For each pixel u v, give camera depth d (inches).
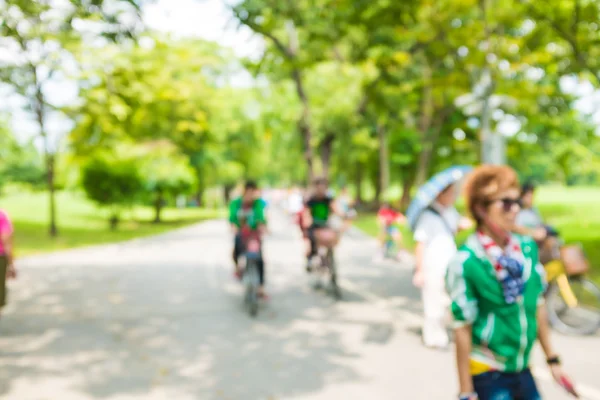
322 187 365.1
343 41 540.4
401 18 435.8
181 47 537.6
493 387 96.7
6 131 792.9
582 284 255.0
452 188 227.5
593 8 351.9
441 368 212.5
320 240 351.3
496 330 96.0
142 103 528.4
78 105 554.9
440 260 232.5
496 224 96.3
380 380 200.4
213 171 1596.9
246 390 192.5
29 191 1824.6
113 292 381.4
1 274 232.5
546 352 104.8
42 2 319.6
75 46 453.7
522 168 1032.2
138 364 222.4
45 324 289.7
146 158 1085.8
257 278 313.9
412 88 596.4
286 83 836.0
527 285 96.0
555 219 1035.3
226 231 1035.3
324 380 201.3
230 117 1145.4
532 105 576.4
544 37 414.3
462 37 433.7
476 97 501.0
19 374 210.8
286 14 505.0
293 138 1157.1
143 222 1330.0
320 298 355.6
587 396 181.2
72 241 812.0
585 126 702.5
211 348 244.2
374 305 331.6
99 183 1048.8
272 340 256.2
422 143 957.8
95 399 185.2
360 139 1170.0
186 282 425.1
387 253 560.7
